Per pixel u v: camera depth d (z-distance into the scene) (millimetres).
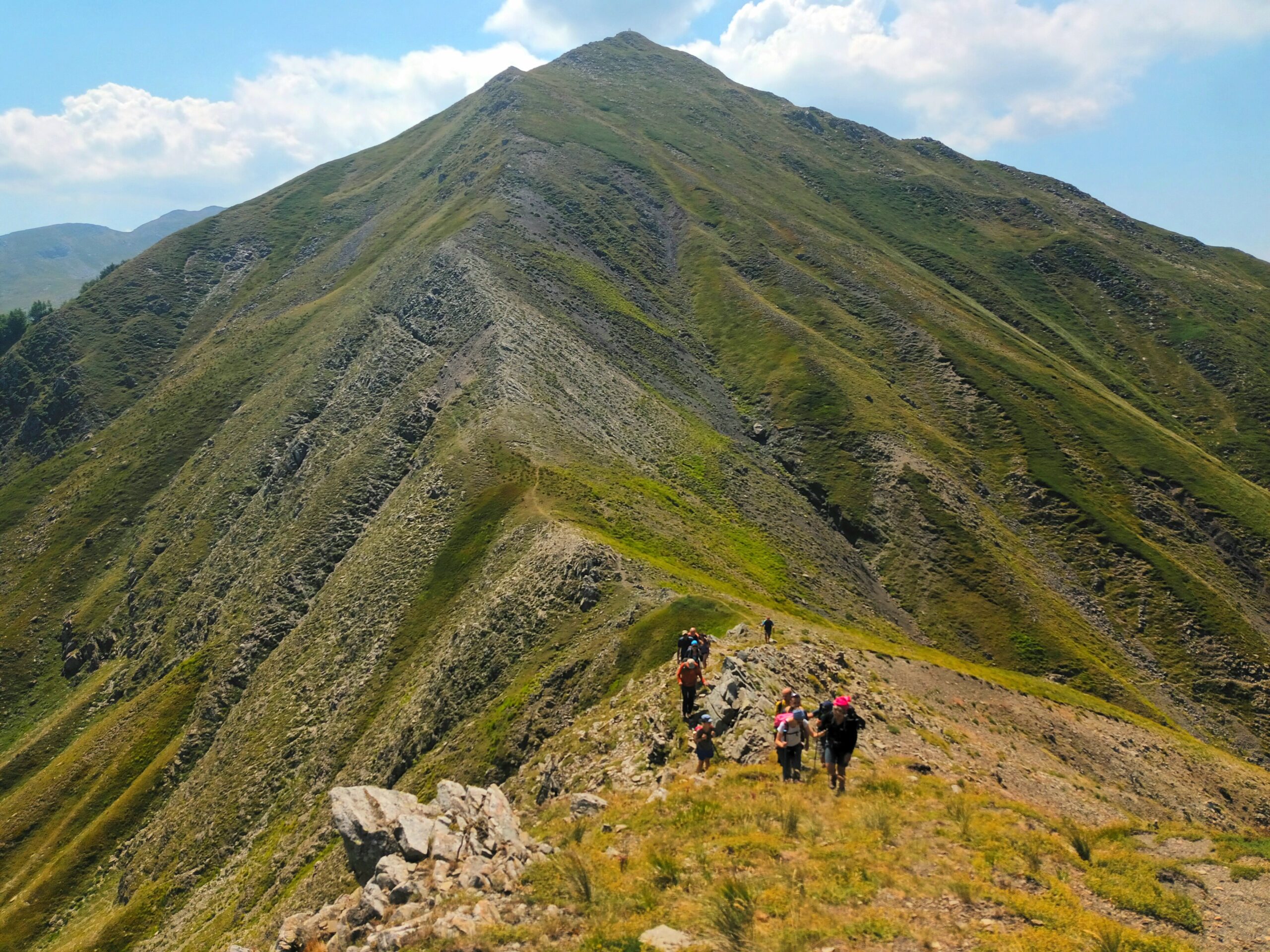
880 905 12617
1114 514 121438
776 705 24812
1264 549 120875
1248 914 12680
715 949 11281
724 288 170625
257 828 55688
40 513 126562
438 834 16266
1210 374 194625
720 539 82500
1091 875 14039
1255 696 92812
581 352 119375
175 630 92000
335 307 147875
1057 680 87188
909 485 113625
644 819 17266
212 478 113750
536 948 12094
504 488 74562
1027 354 167000
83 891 64375
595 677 41594
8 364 171250
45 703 99000
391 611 66938
